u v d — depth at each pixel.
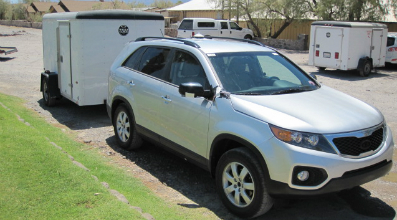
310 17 29.09
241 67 5.06
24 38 34.00
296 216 4.40
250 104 4.30
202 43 5.50
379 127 4.36
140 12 8.63
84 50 8.11
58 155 5.10
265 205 4.04
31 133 6.05
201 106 4.70
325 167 3.80
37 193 4.02
